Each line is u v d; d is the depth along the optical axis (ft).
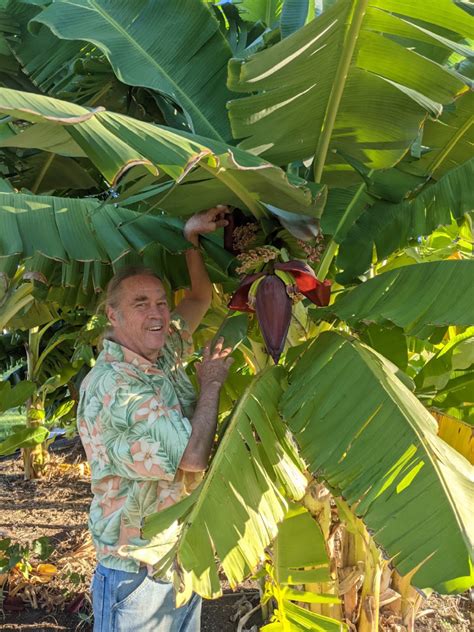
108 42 8.57
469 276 6.16
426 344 9.55
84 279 7.48
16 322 12.98
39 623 12.73
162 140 4.47
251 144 6.23
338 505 8.30
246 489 5.86
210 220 7.22
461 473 5.46
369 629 9.40
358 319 6.57
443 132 7.52
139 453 6.30
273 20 11.82
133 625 7.02
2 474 23.31
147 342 7.04
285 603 8.26
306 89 5.60
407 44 7.14
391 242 7.51
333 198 8.20
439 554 4.85
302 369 6.82
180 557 5.30
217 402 6.70
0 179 7.97
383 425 5.73
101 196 11.14
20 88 10.71
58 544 16.38
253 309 6.92
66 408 21.57
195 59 8.80
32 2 9.31
